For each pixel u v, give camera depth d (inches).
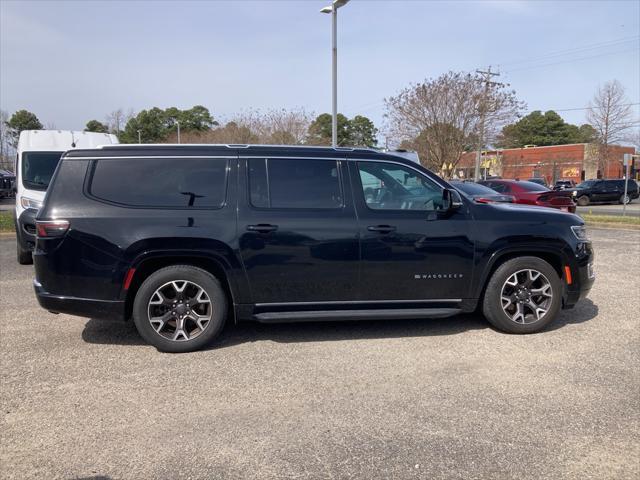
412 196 197.8
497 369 168.2
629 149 2262.6
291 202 189.2
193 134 2021.4
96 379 161.9
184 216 181.6
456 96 946.1
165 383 158.7
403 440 125.3
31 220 337.4
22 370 169.3
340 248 187.8
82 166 184.4
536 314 201.9
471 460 116.8
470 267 196.2
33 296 269.1
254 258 184.1
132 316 190.9
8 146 2209.6
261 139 1327.5
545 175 2375.7
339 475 111.5
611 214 908.0
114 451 121.2
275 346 191.8
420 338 199.8
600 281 300.0
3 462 116.9
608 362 173.6
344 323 220.7
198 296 185.0
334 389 154.0
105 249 177.9
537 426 131.3
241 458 118.2
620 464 114.8
